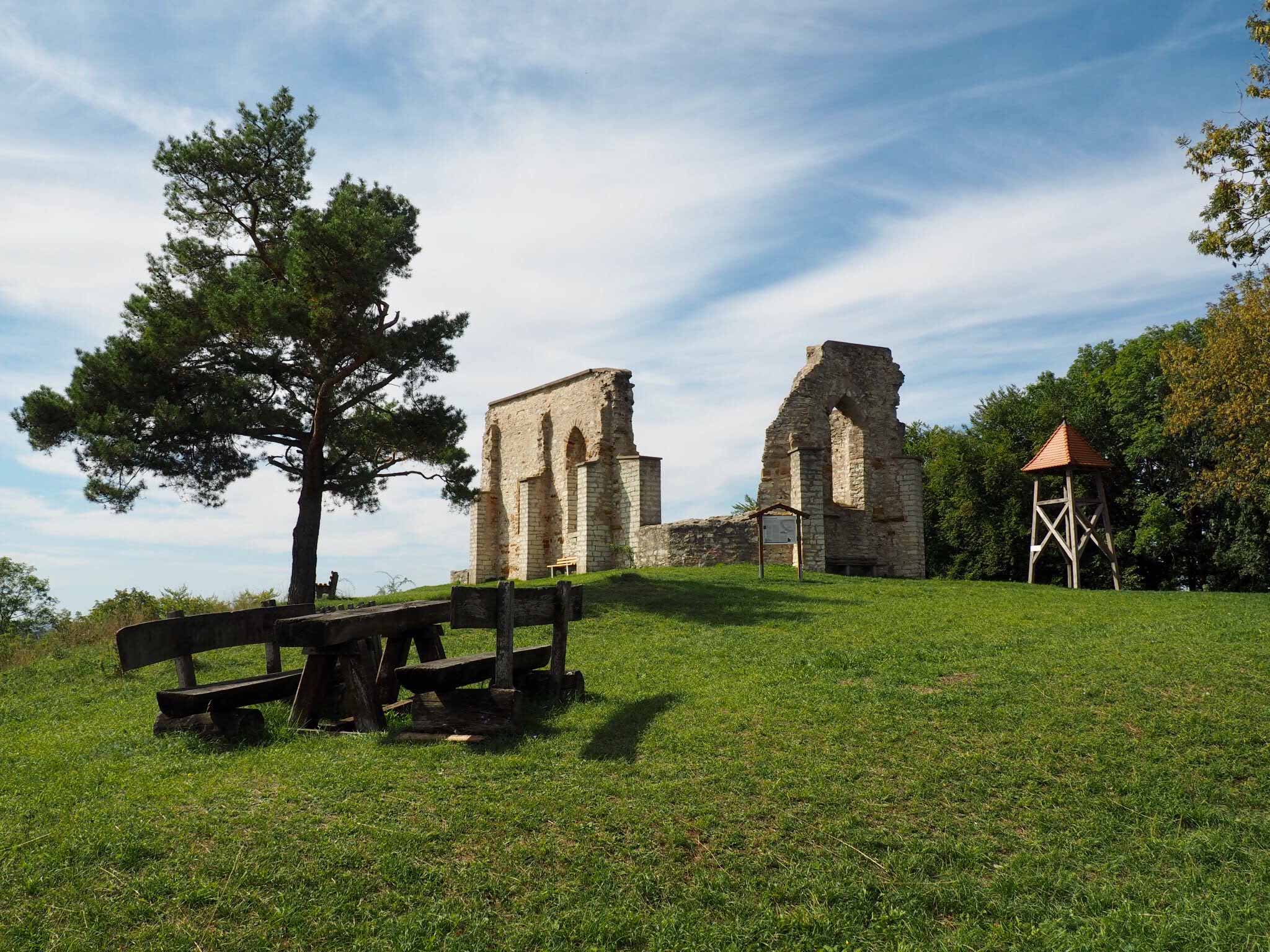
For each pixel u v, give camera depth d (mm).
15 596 36406
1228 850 6250
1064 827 6578
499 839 6109
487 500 39062
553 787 6938
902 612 15578
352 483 25469
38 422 22188
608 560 30422
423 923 5184
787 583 20594
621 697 9703
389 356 22875
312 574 23781
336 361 23641
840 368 29625
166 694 8141
